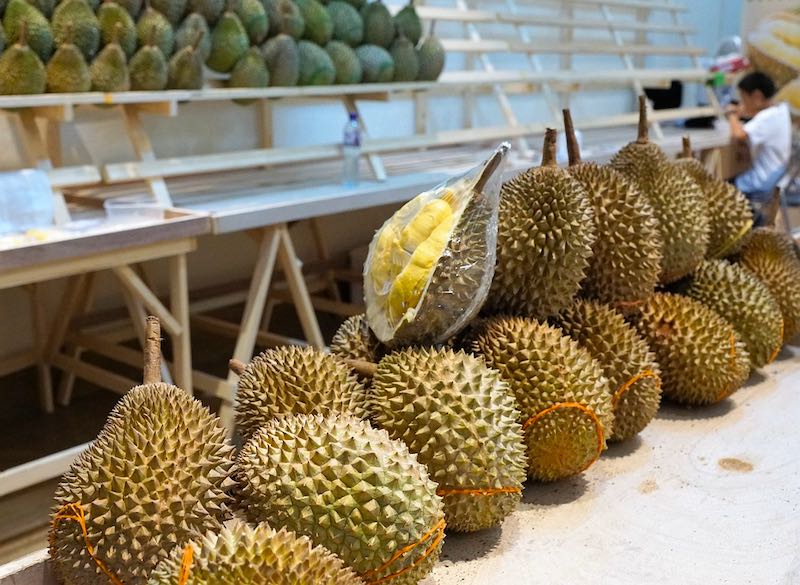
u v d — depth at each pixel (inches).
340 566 36.0
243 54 105.9
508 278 56.4
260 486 39.9
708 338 65.7
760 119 172.9
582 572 46.8
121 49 94.7
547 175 56.6
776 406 69.6
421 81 130.0
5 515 100.8
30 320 133.5
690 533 50.9
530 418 51.7
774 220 87.7
